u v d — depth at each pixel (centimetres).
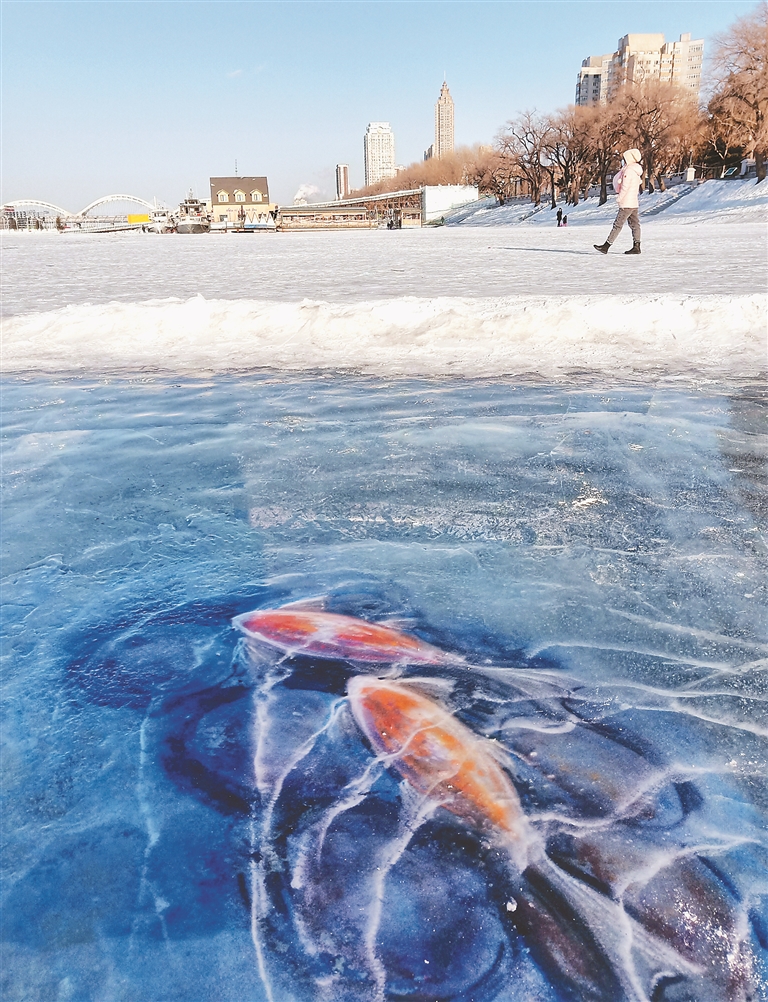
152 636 194
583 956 108
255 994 105
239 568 232
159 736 156
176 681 175
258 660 182
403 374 502
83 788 142
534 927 112
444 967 107
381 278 1121
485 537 248
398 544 245
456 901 117
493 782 140
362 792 139
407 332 611
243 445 356
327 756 148
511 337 584
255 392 465
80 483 309
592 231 3584
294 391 464
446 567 228
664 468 308
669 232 2814
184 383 497
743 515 260
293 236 5391
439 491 290
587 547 239
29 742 155
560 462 318
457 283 980
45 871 125
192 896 120
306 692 169
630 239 2212
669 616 197
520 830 129
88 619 204
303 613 204
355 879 121
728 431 354
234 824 133
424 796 138
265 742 153
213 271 1441
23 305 874
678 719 157
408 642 188
